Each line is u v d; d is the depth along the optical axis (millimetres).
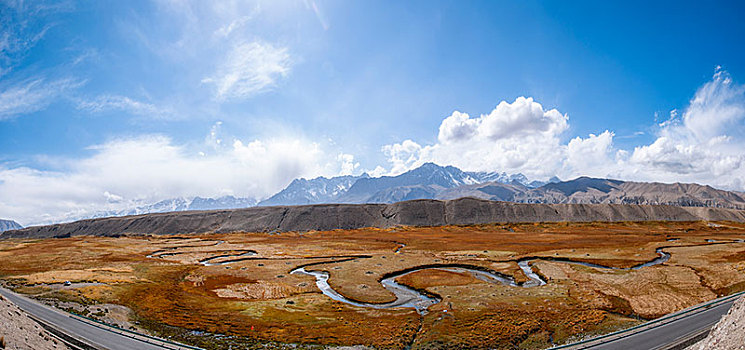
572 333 58656
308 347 54844
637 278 92625
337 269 116375
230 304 78125
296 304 77750
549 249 147250
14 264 127625
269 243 198500
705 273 94250
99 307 72062
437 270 113000
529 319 64812
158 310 72625
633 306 71375
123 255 153000
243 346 55125
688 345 46750
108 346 50250
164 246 189375
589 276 97312
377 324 64000
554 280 94625
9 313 41750
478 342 55875
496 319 65250
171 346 51188
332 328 62375
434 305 75750
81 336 53625
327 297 84000
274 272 114438
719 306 63812
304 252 159625
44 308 68562
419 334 59938
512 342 55844
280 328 62625
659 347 46656
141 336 54969
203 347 54375
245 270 117438
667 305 71312
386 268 116438
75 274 104062
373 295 85312
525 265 119812
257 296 85500
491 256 134375
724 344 34312
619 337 51000
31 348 35688
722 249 129375
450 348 54125
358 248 169250
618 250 139500
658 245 149875
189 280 103438
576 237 193750
